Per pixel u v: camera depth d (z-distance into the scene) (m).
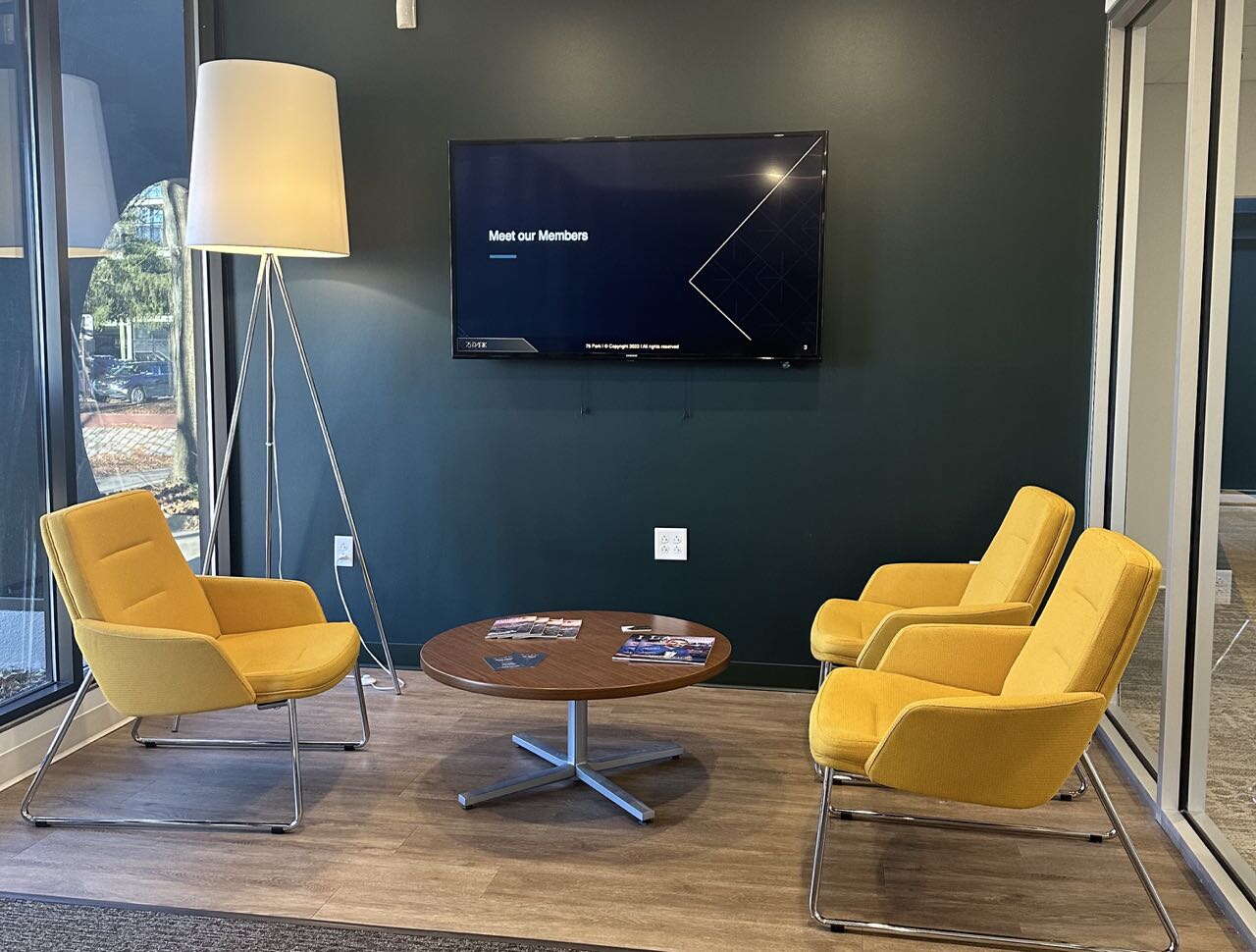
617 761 3.52
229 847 2.98
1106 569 2.58
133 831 3.08
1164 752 3.11
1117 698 4.00
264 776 3.48
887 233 4.16
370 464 4.61
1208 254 2.99
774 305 4.18
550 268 4.31
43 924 2.57
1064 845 3.02
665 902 2.69
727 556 4.40
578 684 2.99
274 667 3.16
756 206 4.15
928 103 4.09
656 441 4.40
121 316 4.09
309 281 4.58
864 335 4.22
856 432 4.27
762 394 4.31
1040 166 4.06
